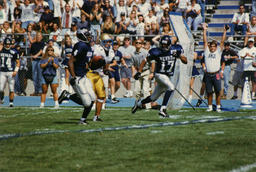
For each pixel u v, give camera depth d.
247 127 23.59
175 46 26.75
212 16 65.62
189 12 55.22
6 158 15.36
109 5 55.16
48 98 48.19
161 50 26.66
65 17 54.38
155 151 16.58
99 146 17.59
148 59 27.08
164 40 26.30
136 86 35.75
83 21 51.44
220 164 14.42
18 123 25.69
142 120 26.91
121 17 52.56
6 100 45.38
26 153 16.22
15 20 57.09
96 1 54.00
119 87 44.59
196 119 27.50
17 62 38.38
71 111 33.44
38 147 17.36
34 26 52.88
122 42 49.19
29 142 18.50
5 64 37.81
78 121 26.62
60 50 49.72
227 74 46.12
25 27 57.25
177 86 32.28
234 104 41.12
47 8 56.88
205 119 27.42
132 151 16.59
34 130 22.45
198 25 55.59
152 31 52.25
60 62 44.44
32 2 58.00
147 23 53.44
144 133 21.14
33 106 39.09
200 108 36.62
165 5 56.50
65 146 17.56
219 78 33.78
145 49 40.66
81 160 15.02
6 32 53.25
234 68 48.38
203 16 57.38
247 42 49.41
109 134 20.77
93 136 20.12
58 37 50.94
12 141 18.77
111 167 13.98
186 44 33.44
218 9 66.44
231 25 55.59
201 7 57.19
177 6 55.97
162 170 13.59
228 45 45.69
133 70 45.78
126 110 34.31
